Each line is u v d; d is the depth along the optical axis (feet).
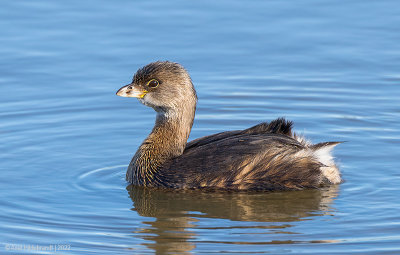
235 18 75.82
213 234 40.09
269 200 44.96
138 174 47.91
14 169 49.98
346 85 64.18
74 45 70.64
